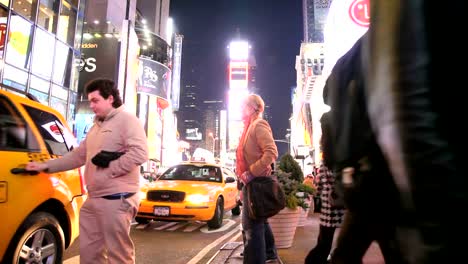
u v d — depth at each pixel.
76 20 26.95
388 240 1.25
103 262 3.22
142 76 52.16
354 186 1.40
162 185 9.45
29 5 21.77
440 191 0.88
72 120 26.42
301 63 90.88
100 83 3.33
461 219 0.85
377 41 1.11
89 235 3.19
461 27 0.92
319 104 53.38
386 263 1.29
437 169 0.89
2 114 3.72
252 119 4.07
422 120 0.93
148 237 7.95
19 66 20.72
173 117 74.19
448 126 0.91
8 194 3.38
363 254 1.53
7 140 3.63
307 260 4.09
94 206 3.14
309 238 7.15
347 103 1.48
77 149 3.53
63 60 25.34
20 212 3.49
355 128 1.42
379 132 1.10
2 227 3.31
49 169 3.51
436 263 0.87
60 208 4.15
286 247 6.07
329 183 3.93
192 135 165.75
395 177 1.03
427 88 0.94
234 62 135.88
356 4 10.34
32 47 21.84
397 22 1.01
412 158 0.93
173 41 80.00
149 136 52.00
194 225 9.88
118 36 41.38
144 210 9.02
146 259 5.92
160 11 77.56
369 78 1.19
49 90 23.61
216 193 9.41
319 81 54.84
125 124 3.27
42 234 3.85
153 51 56.56
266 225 5.02
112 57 40.19
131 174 3.25
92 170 3.21
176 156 74.81
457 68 0.92
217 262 5.44
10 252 3.46
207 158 47.03
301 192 6.28
